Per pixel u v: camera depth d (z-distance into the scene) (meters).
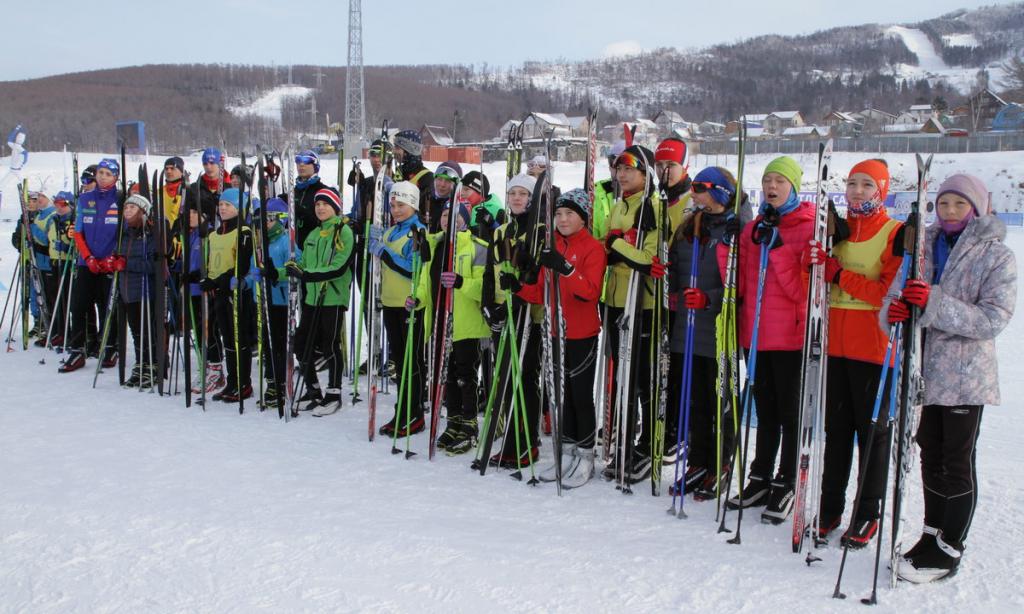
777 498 3.33
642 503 3.52
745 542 3.06
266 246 4.95
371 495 3.54
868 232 3.04
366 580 2.68
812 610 2.51
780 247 3.26
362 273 5.32
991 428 4.66
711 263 3.59
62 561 2.82
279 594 2.57
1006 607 2.53
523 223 4.03
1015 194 33.62
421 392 4.66
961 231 2.79
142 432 4.52
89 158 30.47
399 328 4.65
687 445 3.47
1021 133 45.12
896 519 2.65
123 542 2.98
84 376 6.09
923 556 2.77
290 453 4.16
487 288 3.92
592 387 3.82
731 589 2.64
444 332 4.01
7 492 3.50
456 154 39.31
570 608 2.50
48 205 7.57
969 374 2.68
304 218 6.05
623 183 3.94
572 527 3.20
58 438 4.36
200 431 4.56
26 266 7.50
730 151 41.69
